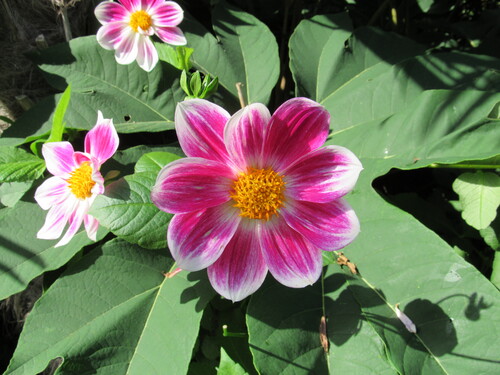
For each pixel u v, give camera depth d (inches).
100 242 12.6
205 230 9.2
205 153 9.2
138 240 9.6
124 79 13.2
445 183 14.5
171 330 10.3
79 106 12.8
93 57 13.2
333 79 14.4
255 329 10.2
